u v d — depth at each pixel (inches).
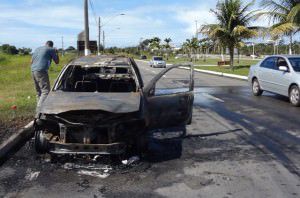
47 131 268.8
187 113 319.9
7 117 397.1
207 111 481.4
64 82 317.4
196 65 1958.7
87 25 1195.9
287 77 538.3
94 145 246.8
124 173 243.9
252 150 297.4
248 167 255.3
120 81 336.5
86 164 259.9
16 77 939.3
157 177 236.5
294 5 978.1
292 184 223.9
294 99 524.1
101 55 352.2
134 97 279.7
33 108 451.5
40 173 243.9
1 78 902.4
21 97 549.6
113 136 253.8
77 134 255.8
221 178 234.2
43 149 272.1
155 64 1953.7
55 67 1378.0
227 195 207.8
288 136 344.8
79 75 344.2
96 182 228.5
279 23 1020.5
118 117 254.7
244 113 465.7
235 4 1419.8
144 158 274.8
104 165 258.1
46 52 455.5
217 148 302.8
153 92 295.7
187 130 366.6
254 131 364.8
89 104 257.6
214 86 813.9
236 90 732.0
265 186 220.8
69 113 251.8
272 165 259.6
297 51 2578.7
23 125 363.3
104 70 345.1
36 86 467.5
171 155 282.8
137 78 319.9
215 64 2103.8
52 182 228.5
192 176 238.1
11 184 225.1
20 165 259.6
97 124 252.1
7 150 290.7
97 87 324.2
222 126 387.2
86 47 1205.1
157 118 298.0
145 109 271.4
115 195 208.7
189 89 324.8
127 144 261.7
